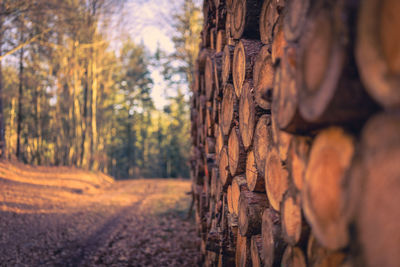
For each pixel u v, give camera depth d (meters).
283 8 1.84
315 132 1.28
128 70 30.61
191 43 17.06
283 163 1.69
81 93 26.45
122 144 50.81
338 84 0.94
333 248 1.05
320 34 1.06
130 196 14.54
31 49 18.53
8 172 12.63
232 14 3.08
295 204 1.49
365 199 0.87
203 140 5.48
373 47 0.85
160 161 50.81
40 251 5.58
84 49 20.97
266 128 2.11
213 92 4.27
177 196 14.22
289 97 1.32
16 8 10.77
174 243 6.57
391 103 0.79
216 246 3.40
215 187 4.03
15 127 23.78
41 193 11.06
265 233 1.99
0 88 16.16
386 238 0.79
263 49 2.21
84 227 7.56
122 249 6.05
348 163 0.96
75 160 22.89
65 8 12.46
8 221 6.98
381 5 0.83
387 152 0.78
